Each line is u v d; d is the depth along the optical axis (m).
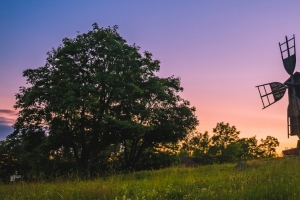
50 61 30.84
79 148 35.06
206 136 74.94
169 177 13.34
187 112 37.66
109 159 38.81
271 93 32.28
